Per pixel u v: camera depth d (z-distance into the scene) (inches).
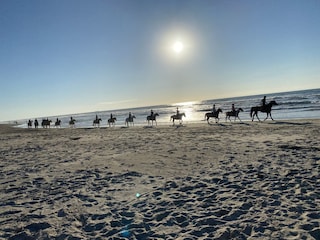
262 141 565.3
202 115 2062.0
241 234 181.8
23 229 204.4
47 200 269.9
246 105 2588.6
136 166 403.5
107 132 1120.2
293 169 327.3
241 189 271.0
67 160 485.1
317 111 1369.3
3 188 318.7
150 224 207.2
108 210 237.8
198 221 206.4
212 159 419.8
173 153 490.6
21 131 1678.2
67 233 195.8
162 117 2370.8
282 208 218.1
